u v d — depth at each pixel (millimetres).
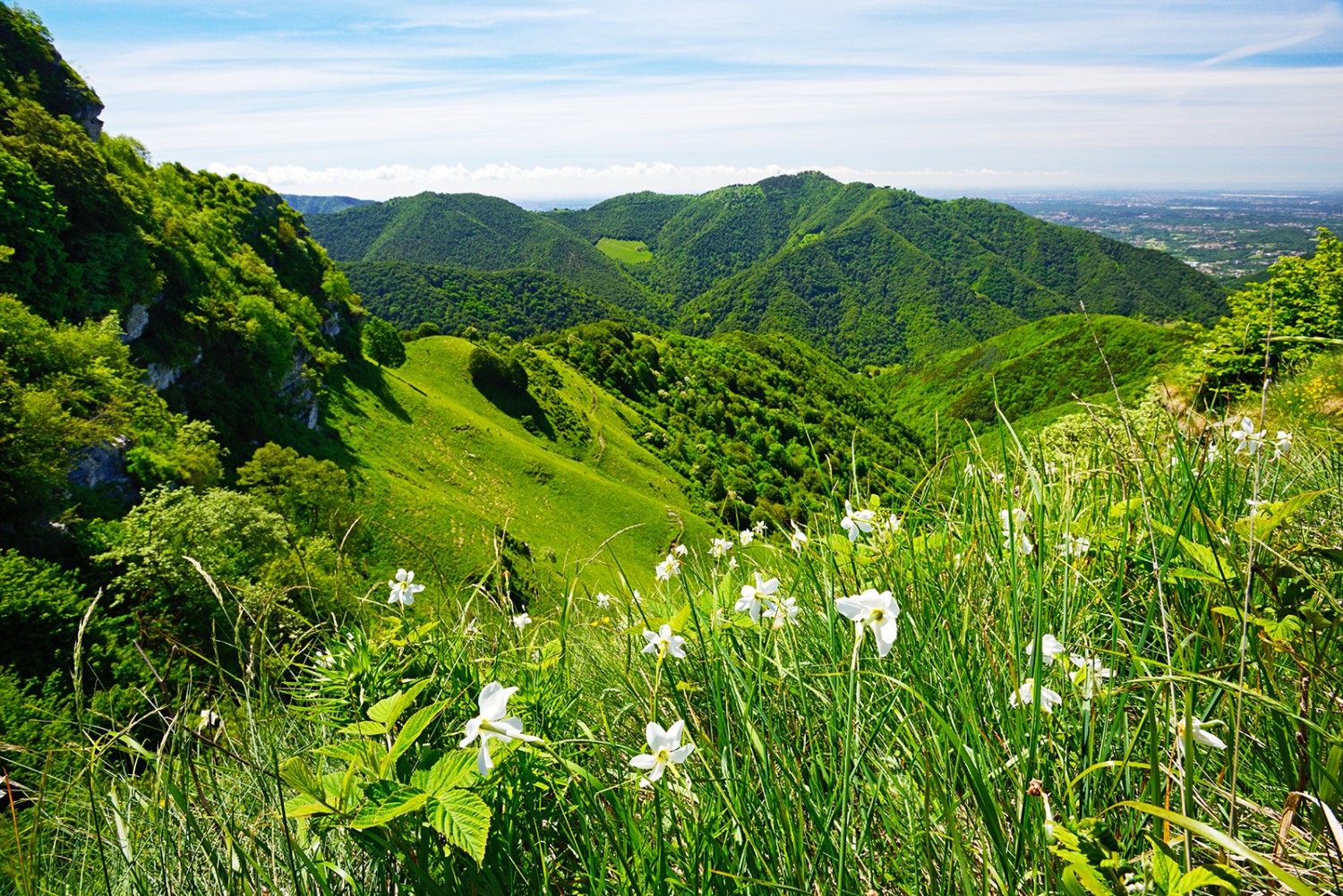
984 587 1992
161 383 54188
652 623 1924
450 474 63594
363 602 2133
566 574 2537
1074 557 1977
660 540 39719
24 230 45656
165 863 1562
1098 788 1302
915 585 2012
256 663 1861
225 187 88562
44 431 30594
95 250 51812
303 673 1948
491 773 1416
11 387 31250
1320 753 1175
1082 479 2488
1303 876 1116
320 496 41062
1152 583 1821
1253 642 1402
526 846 1458
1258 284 17984
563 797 1457
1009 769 1323
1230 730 1295
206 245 71250
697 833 1281
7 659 18000
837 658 1806
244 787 1881
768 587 1971
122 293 52156
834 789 1351
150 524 27094
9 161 46469
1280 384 6176
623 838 1381
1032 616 1623
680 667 2053
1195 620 1639
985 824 1217
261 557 26406
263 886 1508
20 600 19344
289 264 90875
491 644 2295
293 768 1301
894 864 1352
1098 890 924
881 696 1638
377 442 66000
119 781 1660
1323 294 16422
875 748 1544
